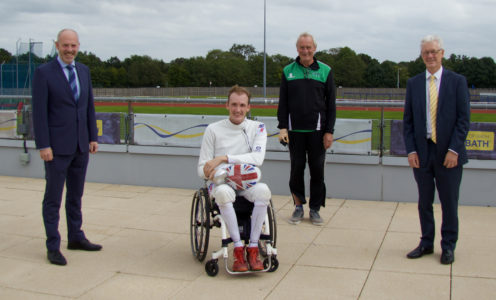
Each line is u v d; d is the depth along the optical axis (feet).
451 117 13.42
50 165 14.14
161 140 24.27
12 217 19.16
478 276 12.76
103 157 25.52
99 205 21.07
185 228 17.69
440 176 13.71
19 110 27.02
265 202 12.82
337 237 16.48
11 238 16.55
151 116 24.32
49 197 14.16
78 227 15.26
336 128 21.40
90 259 14.51
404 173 20.97
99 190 24.00
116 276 13.16
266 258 13.43
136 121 24.67
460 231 16.80
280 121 18.30
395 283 12.40
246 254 13.37
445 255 13.75
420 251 14.30
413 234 16.65
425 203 14.14
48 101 14.05
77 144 14.60
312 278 12.87
